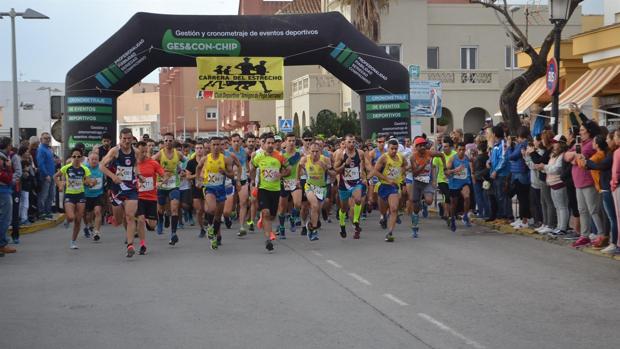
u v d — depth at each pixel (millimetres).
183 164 17891
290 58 22219
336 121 34531
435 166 16125
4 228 13367
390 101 22203
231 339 7156
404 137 22266
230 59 21984
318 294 9336
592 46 19781
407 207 18391
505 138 16641
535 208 15219
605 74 19109
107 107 21672
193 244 14547
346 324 7723
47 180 19359
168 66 22453
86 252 13609
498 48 38875
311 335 7277
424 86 22031
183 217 19781
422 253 12836
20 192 16203
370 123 22422
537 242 14055
